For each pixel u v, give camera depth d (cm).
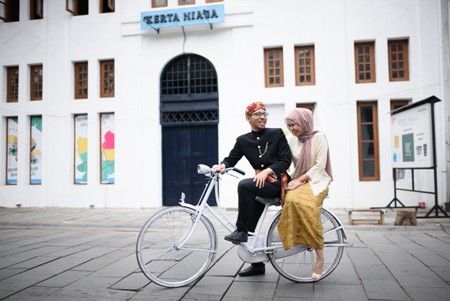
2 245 528
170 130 1024
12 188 1083
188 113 1020
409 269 366
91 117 1049
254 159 327
